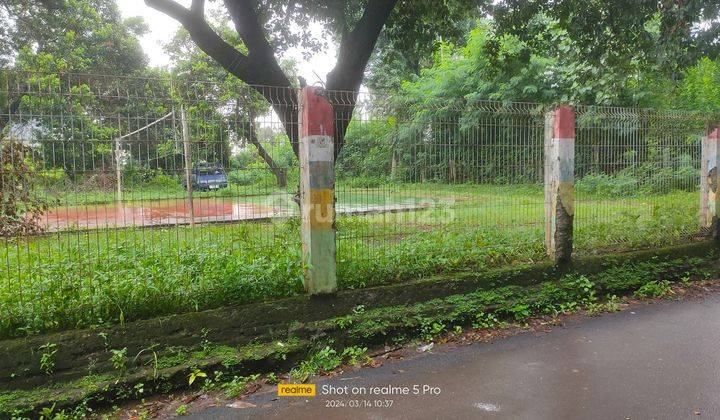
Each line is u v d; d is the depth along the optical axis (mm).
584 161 6266
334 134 4770
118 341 3701
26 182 3738
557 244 5816
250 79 9188
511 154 5781
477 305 5133
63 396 3383
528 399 3523
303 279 4508
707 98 14984
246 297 4285
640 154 6754
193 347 3953
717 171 7234
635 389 3621
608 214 6621
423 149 5312
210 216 4508
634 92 14656
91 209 4320
